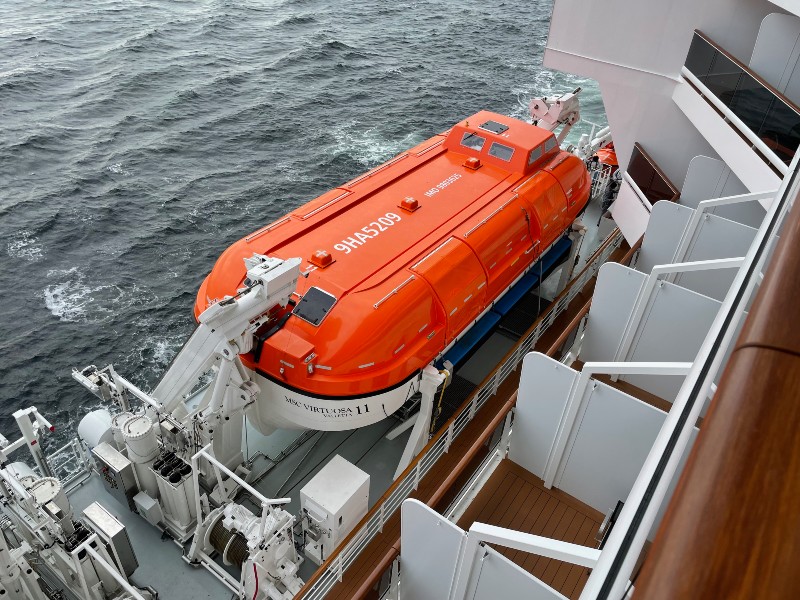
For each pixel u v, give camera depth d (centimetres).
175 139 3325
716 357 240
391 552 757
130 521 1067
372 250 1104
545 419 714
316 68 4241
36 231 2614
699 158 1202
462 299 1125
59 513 909
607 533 652
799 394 107
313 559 1016
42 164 3041
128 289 2389
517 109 3922
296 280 930
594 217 1922
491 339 1466
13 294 2325
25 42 4359
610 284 888
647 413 636
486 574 542
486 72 4356
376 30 4978
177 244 2619
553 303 1351
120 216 2742
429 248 1130
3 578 828
